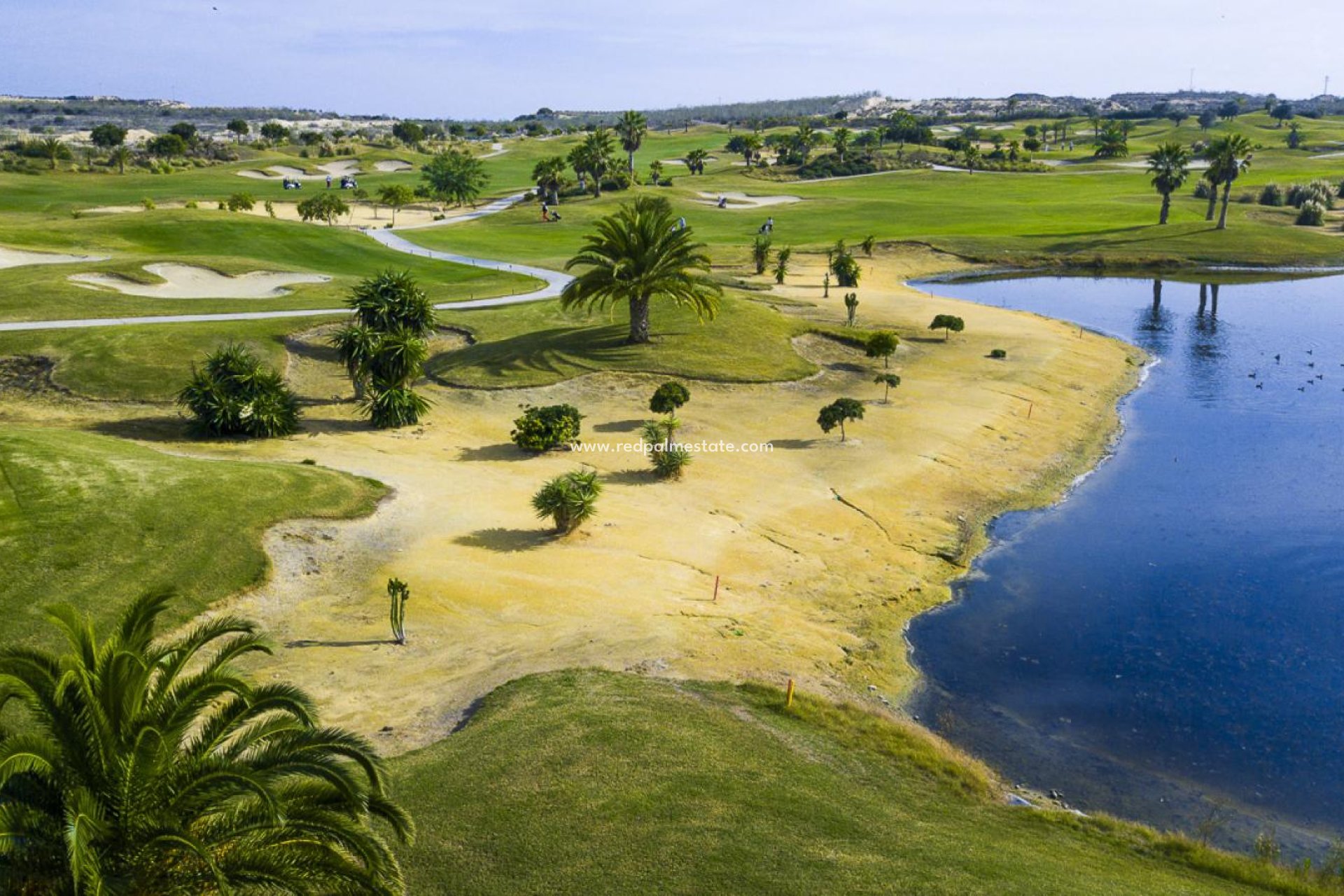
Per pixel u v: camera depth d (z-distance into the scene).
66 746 12.09
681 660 26.95
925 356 65.44
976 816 20.03
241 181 180.50
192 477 36.03
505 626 28.78
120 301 70.50
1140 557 36.56
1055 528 39.31
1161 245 117.62
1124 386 61.81
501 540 35.00
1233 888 17.75
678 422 46.06
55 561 28.89
